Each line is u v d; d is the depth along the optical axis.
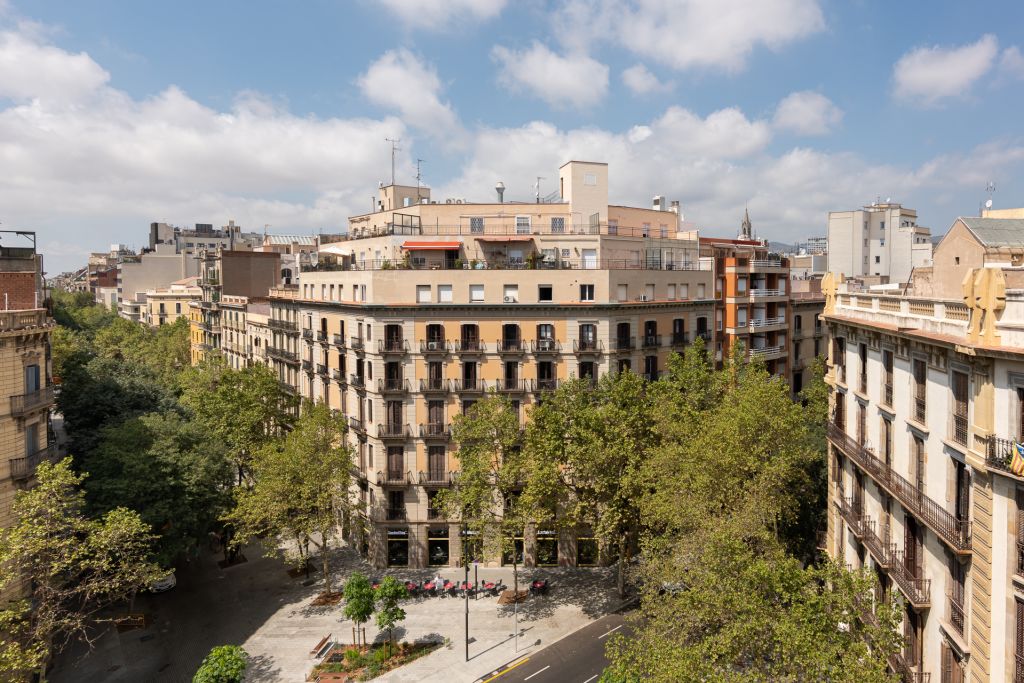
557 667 37.62
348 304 55.16
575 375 52.47
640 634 27.75
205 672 31.92
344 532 58.72
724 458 37.06
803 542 45.62
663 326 58.66
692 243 71.69
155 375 77.56
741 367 57.00
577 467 42.50
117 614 44.59
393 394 52.19
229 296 94.81
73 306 160.25
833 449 35.34
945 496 22.70
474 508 44.84
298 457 47.31
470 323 52.44
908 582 24.84
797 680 20.33
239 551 55.75
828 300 35.16
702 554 29.00
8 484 35.06
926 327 24.42
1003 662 19.30
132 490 42.69
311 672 37.56
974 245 31.06
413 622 43.53
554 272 52.78
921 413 24.70
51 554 32.81
